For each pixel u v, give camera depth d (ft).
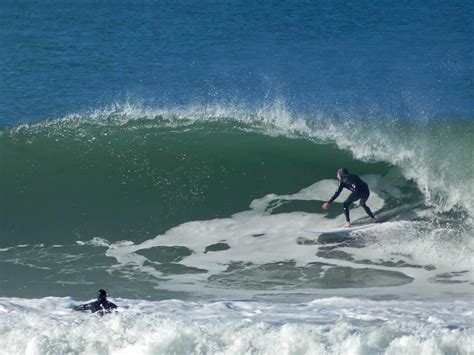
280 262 177.88
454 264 174.19
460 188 203.00
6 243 190.80
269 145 227.81
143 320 125.39
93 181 215.31
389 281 167.43
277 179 214.90
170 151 224.74
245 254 182.39
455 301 152.46
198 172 217.36
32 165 220.84
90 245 189.37
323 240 186.19
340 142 228.43
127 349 119.44
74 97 385.29
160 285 167.43
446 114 310.04
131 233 195.21
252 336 120.06
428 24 637.71
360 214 196.75
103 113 244.42
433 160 216.13
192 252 184.65
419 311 141.59
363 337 118.11
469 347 115.44
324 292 162.61
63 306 146.30
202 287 166.30
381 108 340.80
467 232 185.16
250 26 635.66
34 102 373.81
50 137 230.48
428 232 185.57
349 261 177.06
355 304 147.74
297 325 121.49
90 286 167.32
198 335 120.06
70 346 120.47
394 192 205.57
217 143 228.63
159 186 212.84
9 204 208.13
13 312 140.56
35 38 587.68
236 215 201.87
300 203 205.05
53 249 187.52
